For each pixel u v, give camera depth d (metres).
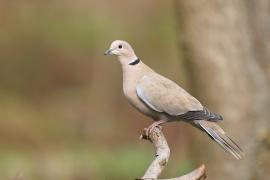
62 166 20.12
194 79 12.77
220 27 12.48
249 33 12.86
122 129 24.25
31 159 20.64
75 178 19.91
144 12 28.36
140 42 27.72
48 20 28.62
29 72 27.94
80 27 28.33
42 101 26.53
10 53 28.12
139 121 24.75
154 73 9.41
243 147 12.62
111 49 9.34
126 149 21.84
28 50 28.31
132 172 20.22
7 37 28.31
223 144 8.59
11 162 20.17
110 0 28.58
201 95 12.74
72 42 28.28
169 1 28.25
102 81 26.41
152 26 28.00
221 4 12.43
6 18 28.50
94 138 23.55
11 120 23.72
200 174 6.29
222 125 12.70
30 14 28.66
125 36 27.92
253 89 12.74
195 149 13.04
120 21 28.25
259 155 12.58
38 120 24.27
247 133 12.66
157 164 6.68
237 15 12.59
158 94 9.09
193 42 12.55
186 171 19.06
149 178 6.19
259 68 12.88
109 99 25.92
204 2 12.38
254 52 12.96
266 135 12.54
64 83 27.61
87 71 27.70
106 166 20.31
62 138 23.19
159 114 9.20
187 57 12.77
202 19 12.43
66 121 24.64
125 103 25.66
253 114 12.66
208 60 12.55
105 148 22.17
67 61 28.11
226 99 12.62
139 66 9.35
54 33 28.48
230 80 12.59
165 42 27.48
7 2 28.52
